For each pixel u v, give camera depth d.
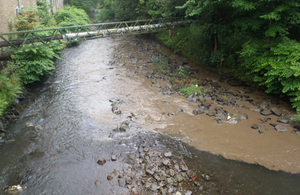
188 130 9.20
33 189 6.49
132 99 11.75
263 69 11.48
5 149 8.13
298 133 8.73
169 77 14.48
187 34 19.34
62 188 6.51
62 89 12.98
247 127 9.27
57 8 31.66
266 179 6.80
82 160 7.59
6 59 11.09
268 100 11.31
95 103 11.40
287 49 9.93
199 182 6.58
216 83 13.59
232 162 7.48
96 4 46.78
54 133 9.05
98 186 6.54
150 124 9.59
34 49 11.73
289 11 10.30
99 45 22.52
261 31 12.44
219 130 9.15
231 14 13.24
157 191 6.29
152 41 23.91
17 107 10.88
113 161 7.52
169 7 17.61
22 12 15.37
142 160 7.54
